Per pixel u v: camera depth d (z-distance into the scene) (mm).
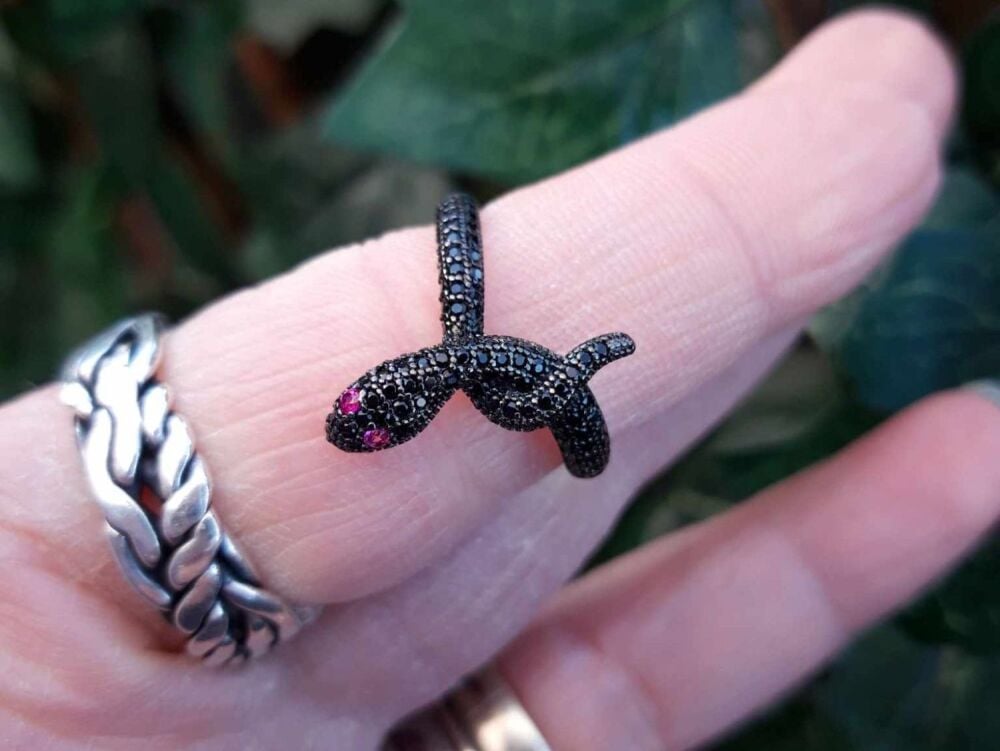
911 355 70
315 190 91
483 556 60
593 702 69
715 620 71
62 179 97
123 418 49
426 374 48
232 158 94
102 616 51
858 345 70
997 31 71
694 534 75
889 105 63
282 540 51
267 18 90
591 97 68
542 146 68
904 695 74
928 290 69
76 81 90
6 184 91
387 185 90
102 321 96
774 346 68
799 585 72
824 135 61
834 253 60
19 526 51
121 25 88
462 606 61
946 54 69
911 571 71
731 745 75
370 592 54
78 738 51
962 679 74
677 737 72
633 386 55
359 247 56
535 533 62
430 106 66
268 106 103
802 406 80
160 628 54
